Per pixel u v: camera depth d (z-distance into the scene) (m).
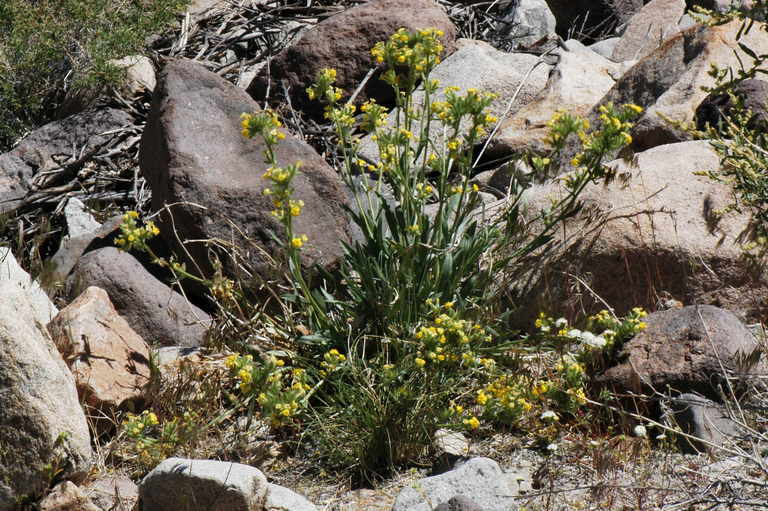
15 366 4.89
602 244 6.29
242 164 7.32
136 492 5.05
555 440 5.22
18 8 11.32
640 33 11.71
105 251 7.03
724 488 4.56
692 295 6.15
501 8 13.34
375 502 4.92
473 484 4.69
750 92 7.48
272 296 6.80
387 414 5.17
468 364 5.41
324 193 7.21
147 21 11.60
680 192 6.44
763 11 5.51
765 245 5.86
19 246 7.95
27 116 11.38
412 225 6.18
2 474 4.86
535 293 6.32
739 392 5.25
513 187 7.77
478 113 5.89
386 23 10.50
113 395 5.63
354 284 6.13
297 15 12.42
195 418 5.42
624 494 4.68
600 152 5.77
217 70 11.25
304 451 5.40
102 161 9.87
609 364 5.58
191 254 7.09
